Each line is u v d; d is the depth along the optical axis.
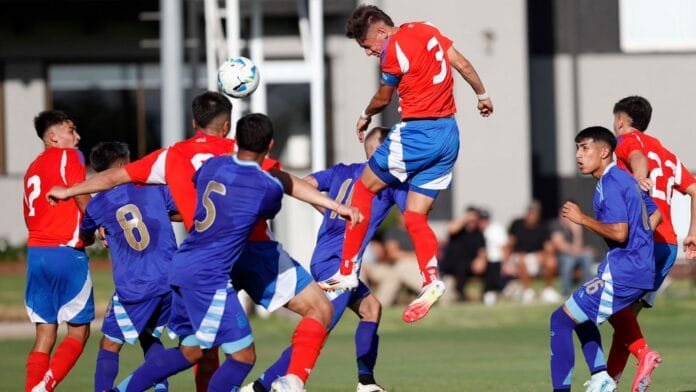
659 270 34.06
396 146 32.31
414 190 33.19
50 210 34.16
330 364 46.44
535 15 98.94
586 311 31.84
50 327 34.59
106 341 32.47
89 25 97.25
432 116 32.22
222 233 27.95
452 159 32.84
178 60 64.75
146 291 31.72
